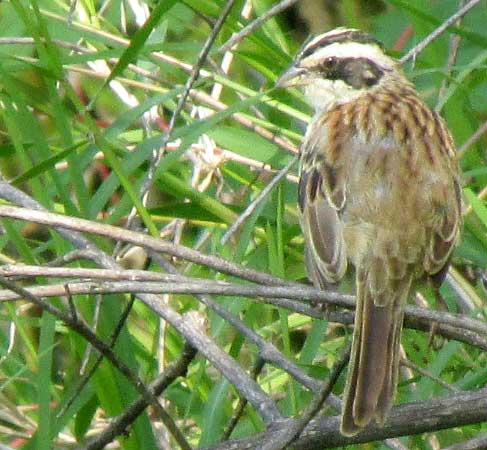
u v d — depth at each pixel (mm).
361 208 11070
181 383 12695
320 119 11992
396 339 10281
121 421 10828
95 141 11273
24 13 11438
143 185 12141
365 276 10734
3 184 11320
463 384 11781
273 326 12984
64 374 13586
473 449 10398
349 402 9805
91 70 13922
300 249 13844
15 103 11633
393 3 13445
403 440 12016
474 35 13094
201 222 13406
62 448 12641
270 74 13727
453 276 12766
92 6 14406
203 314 11484
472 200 12312
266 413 10359
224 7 12359
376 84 12500
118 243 11891
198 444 11547
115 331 10969
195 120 12898
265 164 13391
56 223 10234
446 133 11781
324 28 16062
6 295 9945
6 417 12336
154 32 14562
